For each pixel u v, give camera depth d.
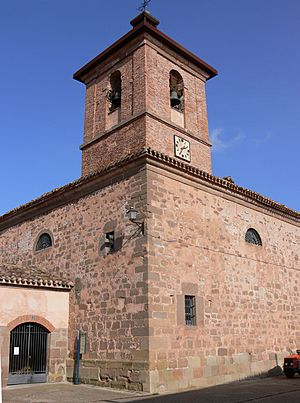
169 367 12.17
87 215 15.47
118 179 14.48
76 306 14.85
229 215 16.30
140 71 16.44
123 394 11.32
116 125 16.66
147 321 12.06
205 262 14.57
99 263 14.33
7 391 12.42
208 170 17.48
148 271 12.51
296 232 20.09
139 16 17.05
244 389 12.05
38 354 14.32
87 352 13.84
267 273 17.34
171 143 16.14
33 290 14.60
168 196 13.93
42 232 17.69
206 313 13.99
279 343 16.75
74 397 10.98
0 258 20.02
